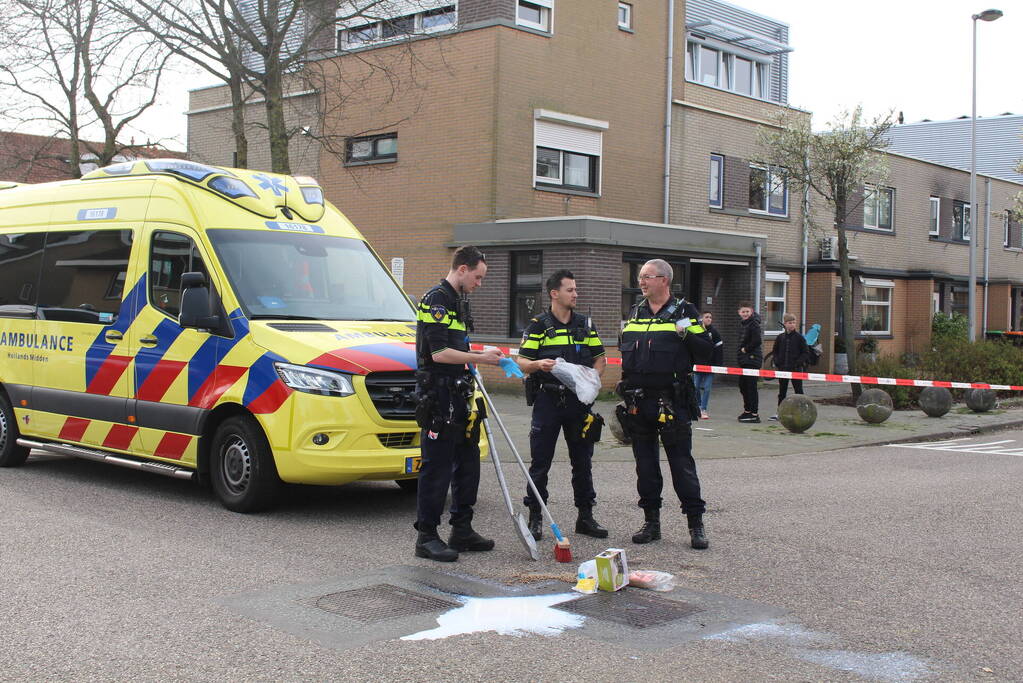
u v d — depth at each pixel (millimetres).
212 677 4137
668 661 4383
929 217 29656
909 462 10898
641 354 6594
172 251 8125
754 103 23531
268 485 7375
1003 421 14953
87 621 4867
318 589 5480
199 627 4789
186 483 8891
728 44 24859
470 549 6418
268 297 7781
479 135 18188
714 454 11367
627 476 9703
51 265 9219
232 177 8328
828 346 24391
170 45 14297
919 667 4355
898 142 43125
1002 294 32719
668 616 5055
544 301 17406
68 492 8320
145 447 8141
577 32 19344
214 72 14547
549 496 8461
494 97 17953
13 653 4410
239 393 7398
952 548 6609
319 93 16391
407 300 8742
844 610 5191
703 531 6602
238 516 7445
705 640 4680
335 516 7504
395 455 7207
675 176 21516
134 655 4391
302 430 7062
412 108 19172
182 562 6027
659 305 6711
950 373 18391
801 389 15086
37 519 7199
